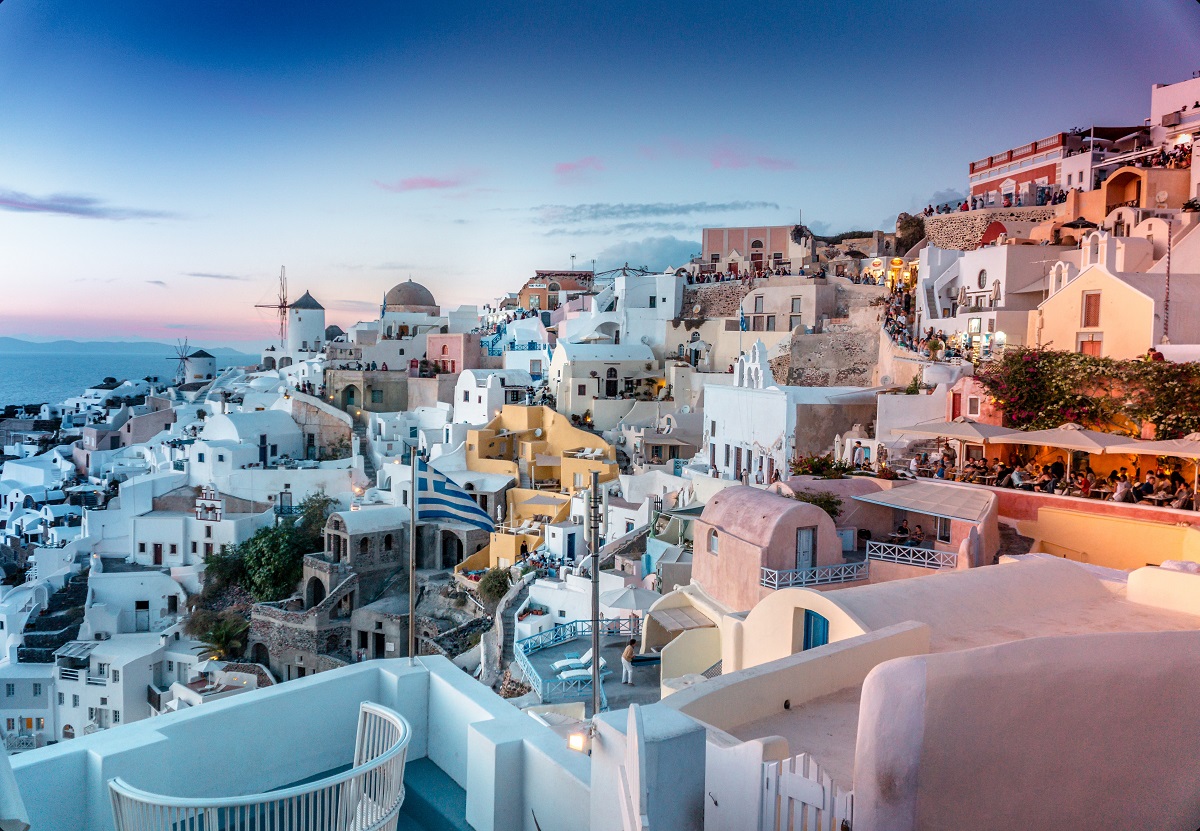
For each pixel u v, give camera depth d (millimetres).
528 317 100750
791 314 66250
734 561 29453
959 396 36438
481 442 70125
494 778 8164
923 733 6914
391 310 117500
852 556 30188
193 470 78750
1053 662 7141
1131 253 42344
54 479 96625
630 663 32125
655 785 7090
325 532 63125
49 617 63938
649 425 68625
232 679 58719
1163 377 30344
